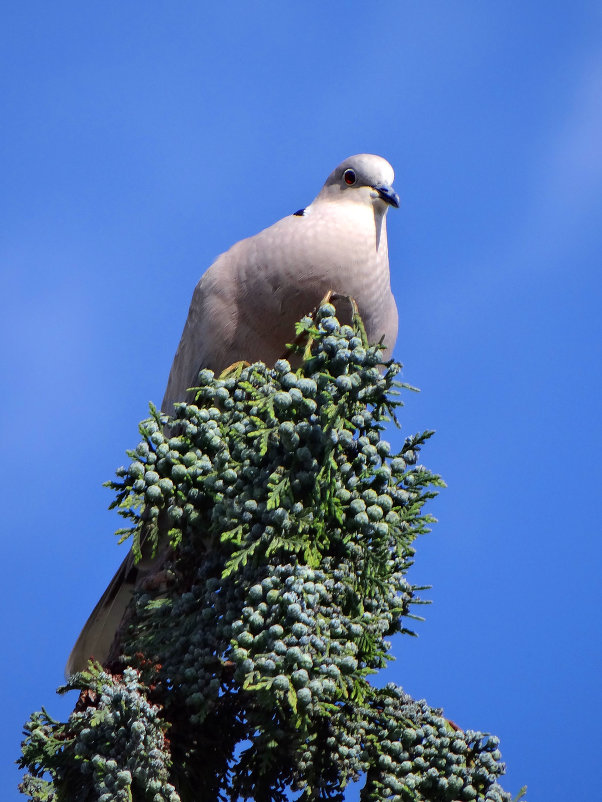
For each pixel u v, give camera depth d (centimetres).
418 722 730
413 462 781
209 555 781
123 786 685
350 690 710
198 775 761
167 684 756
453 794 714
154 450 774
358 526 725
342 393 745
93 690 757
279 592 691
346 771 705
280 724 724
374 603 739
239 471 755
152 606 781
